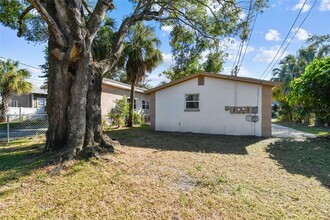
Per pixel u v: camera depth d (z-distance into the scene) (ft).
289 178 14.74
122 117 51.13
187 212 9.77
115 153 19.12
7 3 28.53
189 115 40.75
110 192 11.51
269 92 35.83
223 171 15.80
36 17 31.89
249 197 11.46
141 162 17.40
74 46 16.42
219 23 32.04
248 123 36.68
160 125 42.91
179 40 37.52
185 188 12.44
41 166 14.88
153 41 48.14
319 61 33.91
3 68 59.67
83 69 18.02
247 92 36.91
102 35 41.04
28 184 12.12
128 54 45.93
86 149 17.33
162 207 10.16
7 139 28.37
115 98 55.21
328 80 30.76
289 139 32.76
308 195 11.95
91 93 19.20
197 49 39.52
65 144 18.39
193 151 23.11
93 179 13.10
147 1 26.71
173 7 30.12
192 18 33.01
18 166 15.12
